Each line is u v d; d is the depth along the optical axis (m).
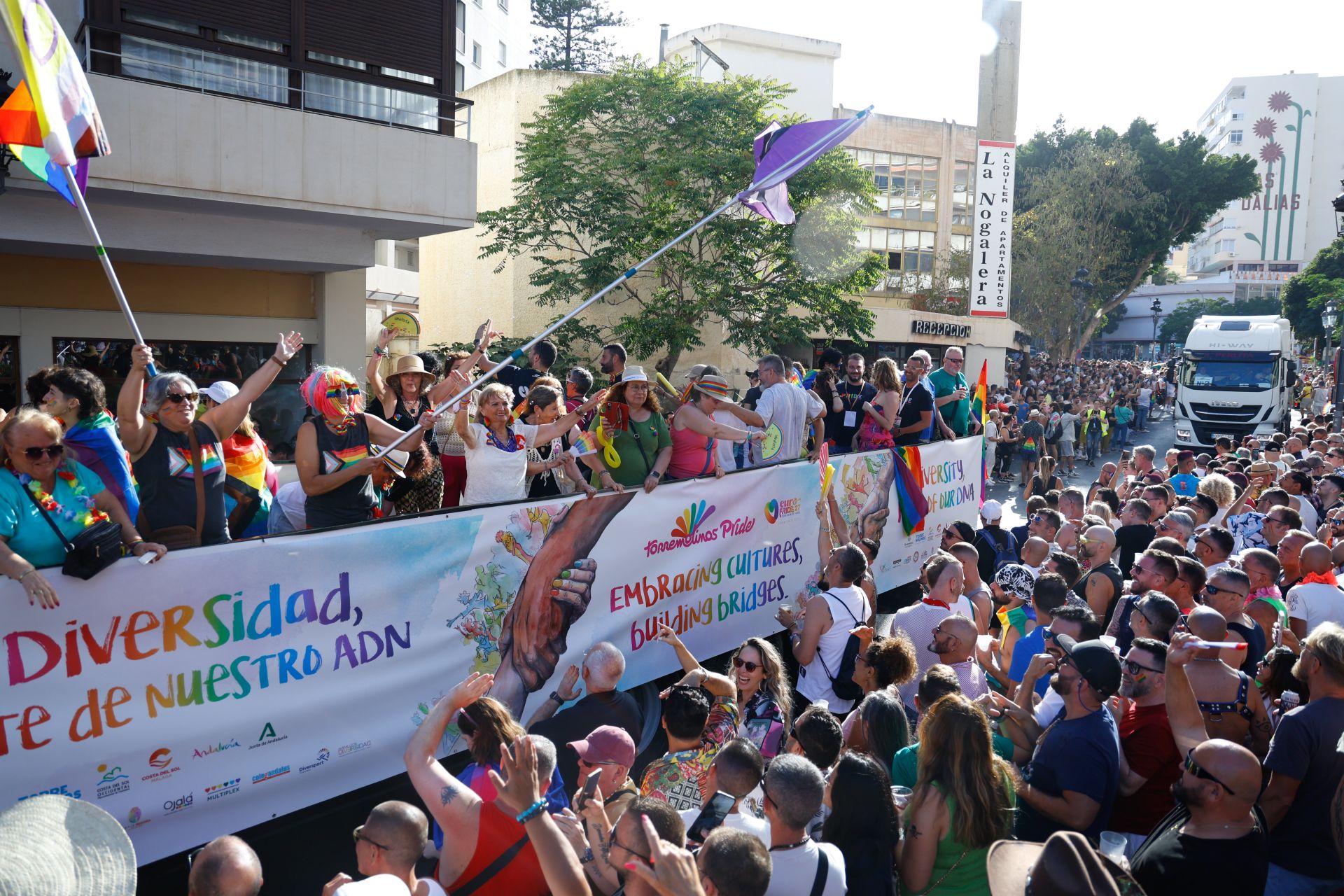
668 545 6.61
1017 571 6.47
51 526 3.76
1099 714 4.22
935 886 3.55
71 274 12.12
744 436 7.40
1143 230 51.84
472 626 5.25
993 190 28.92
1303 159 146.62
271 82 11.19
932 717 3.66
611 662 4.86
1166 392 48.88
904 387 10.77
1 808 3.64
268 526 5.48
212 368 13.46
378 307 24.03
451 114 12.70
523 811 3.14
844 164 22.77
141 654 3.98
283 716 4.42
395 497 6.05
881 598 9.85
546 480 7.20
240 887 2.80
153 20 10.26
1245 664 5.78
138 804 3.99
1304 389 46.75
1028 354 50.22
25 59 4.04
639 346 22.39
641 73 23.09
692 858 2.72
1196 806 3.60
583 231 22.91
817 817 3.97
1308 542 7.26
